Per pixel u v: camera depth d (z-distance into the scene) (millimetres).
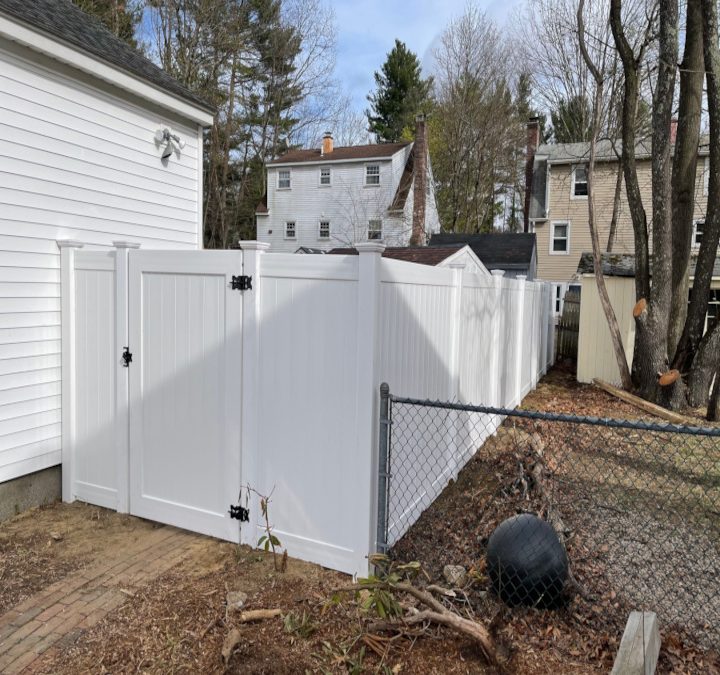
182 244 6469
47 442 4520
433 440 4625
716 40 8031
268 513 3666
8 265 4211
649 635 2246
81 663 2545
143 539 3873
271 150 27938
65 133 4742
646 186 20156
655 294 8875
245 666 2473
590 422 2707
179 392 3955
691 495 4855
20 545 3775
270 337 3570
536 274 20875
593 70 10383
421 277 4105
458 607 2975
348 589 2674
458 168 28031
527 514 3211
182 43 20859
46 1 5852
